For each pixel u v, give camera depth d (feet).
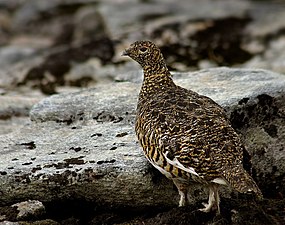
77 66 84.28
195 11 102.17
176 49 87.66
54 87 80.23
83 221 40.09
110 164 38.83
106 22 102.32
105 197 39.45
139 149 40.40
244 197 39.78
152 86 40.16
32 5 124.57
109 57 85.81
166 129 35.17
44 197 39.93
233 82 47.96
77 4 122.52
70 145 42.65
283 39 90.68
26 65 88.22
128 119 45.09
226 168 32.99
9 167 40.16
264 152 42.91
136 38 89.61
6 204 40.34
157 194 38.93
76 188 39.24
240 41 89.86
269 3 108.58
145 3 108.47
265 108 43.34
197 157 33.73
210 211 36.65
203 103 37.40
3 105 57.52
